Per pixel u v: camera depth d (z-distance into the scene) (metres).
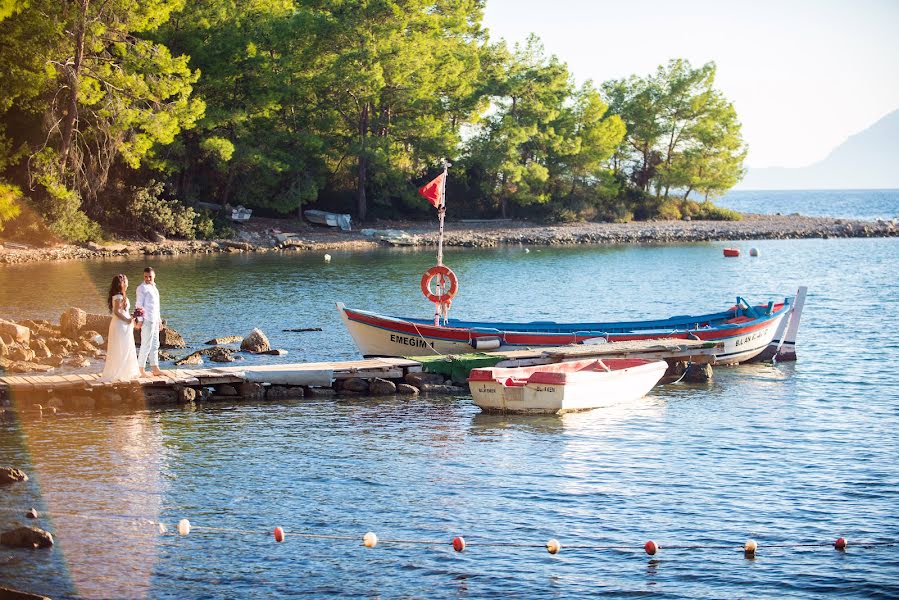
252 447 19.05
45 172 52.31
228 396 23.59
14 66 49.75
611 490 16.55
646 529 14.79
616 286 50.25
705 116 102.56
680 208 105.75
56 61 49.94
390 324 27.31
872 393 24.47
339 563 13.50
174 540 14.17
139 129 60.44
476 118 84.00
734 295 47.00
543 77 85.56
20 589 12.45
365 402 23.41
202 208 68.69
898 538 14.48
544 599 12.55
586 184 96.25
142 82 53.22
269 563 13.48
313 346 30.67
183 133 67.50
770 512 15.53
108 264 54.25
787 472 17.61
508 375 22.98
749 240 87.19
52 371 25.64
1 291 41.78
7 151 52.53
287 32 70.12
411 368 24.95
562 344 27.91
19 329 28.05
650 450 19.08
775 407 23.00
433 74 76.56
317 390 24.12
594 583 13.00
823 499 16.14
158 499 15.88
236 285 46.53
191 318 36.16
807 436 20.17
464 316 38.97
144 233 64.25
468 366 25.38
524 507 15.68
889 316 38.31
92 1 51.47
